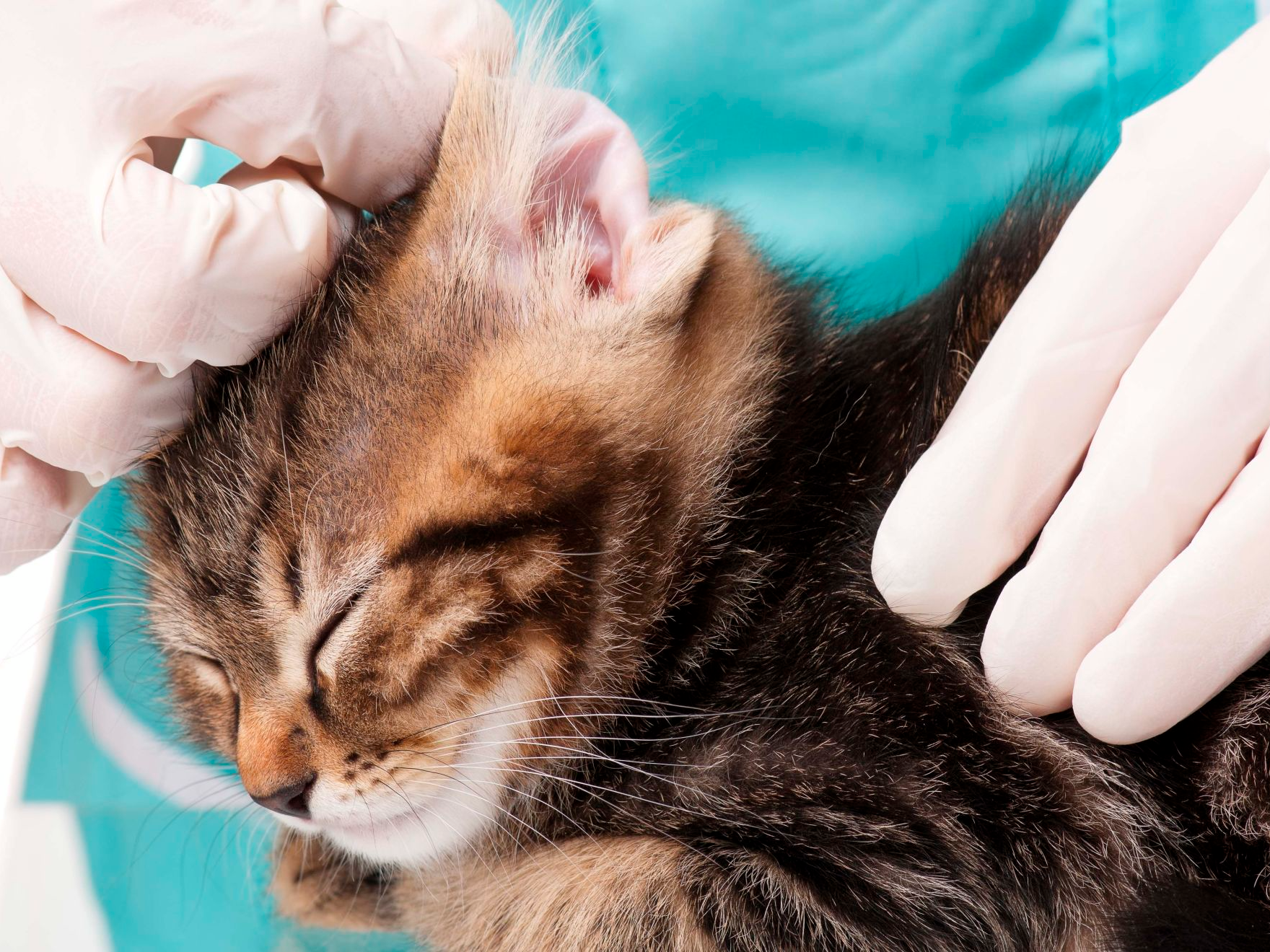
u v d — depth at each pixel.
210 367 0.37
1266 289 0.34
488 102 0.37
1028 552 0.37
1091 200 0.36
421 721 0.36
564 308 0.36
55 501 0.39
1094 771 0.35
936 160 0.50
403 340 0.36
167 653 0.40
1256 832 0.34
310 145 0.37
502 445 0.35
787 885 0.35
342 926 0.43
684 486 0.37
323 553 0.35
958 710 0.35
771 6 0.50
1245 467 0.34
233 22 0.36
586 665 0.37
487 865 0.39
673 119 0.49
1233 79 0.36
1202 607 0.33
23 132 0.35
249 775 0.36
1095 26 0.48
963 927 0.35
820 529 0.38
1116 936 0.34
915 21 0.49
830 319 0.39
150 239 0.35
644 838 0.37
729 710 0.37
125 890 0.45
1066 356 0.35
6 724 0.47
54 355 0.36
